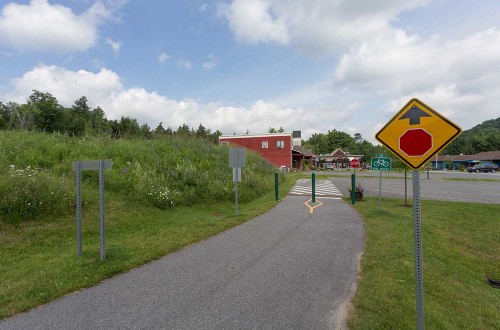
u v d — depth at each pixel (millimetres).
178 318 3691
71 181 9992
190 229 8477
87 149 13398
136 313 3818
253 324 3537
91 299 4230
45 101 58438
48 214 8086
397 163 14031
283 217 10492
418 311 2975
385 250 6434
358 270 5309
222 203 13523
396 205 13984
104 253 5848
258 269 5379
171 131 24266
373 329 3398
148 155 14750
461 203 15078
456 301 4398
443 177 39375
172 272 5270
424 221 10625
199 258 6035
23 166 10367
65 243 7070
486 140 102438
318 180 29969
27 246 6668
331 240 7359
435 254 6992
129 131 20609
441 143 3037
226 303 4078
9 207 7512
